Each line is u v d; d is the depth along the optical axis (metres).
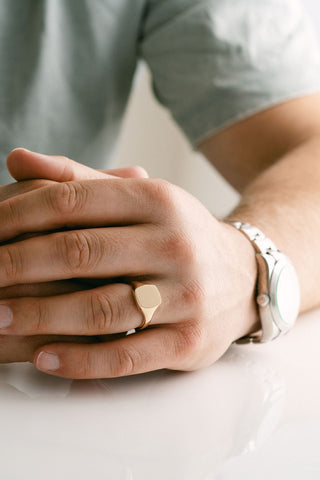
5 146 0.82
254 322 0.47
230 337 0.44
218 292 0.43
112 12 0.87
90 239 0.40
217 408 0.38
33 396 0.38
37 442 0.34
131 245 0.41
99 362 0.40
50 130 0.85
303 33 0.87
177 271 0.41
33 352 0.41
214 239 0.44
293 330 0.51
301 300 0.52
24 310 0.40
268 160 0.79
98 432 0.35
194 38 0.84
